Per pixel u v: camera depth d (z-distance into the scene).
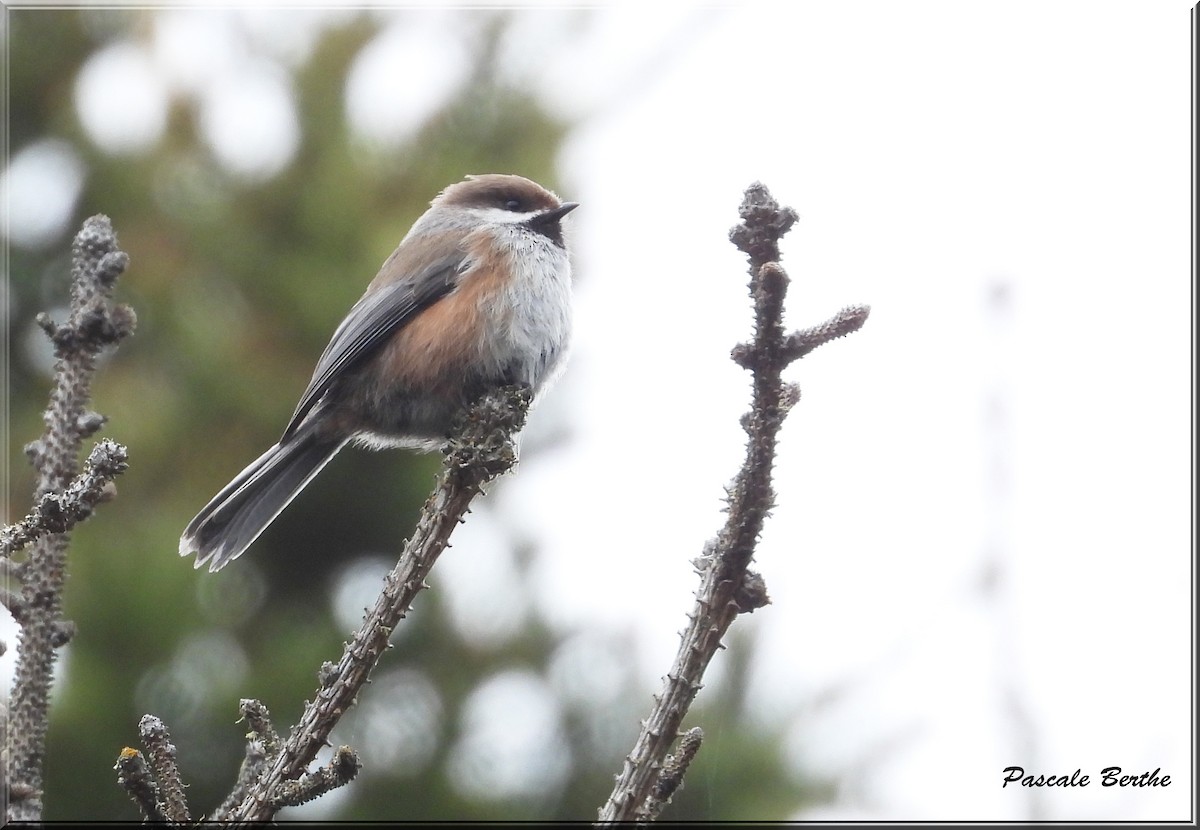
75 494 5.35
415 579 6.25
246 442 11.41
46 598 5.49
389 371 9.81
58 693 10.03
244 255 11.71
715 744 10.34
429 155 12.59
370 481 11.45
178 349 11.48
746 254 5.42
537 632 11.09
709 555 5.56
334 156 12.13
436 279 9.91
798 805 10.18
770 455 5.38
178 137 12.30
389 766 10.59
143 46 12.39
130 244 11.78
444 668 10.96
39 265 12.40
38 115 12.57
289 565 11.47
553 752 10.80
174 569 10.49
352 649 6.02
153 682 10.27
